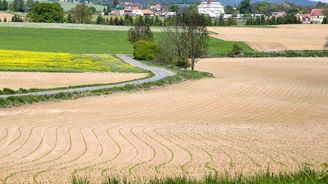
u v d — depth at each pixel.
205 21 88.56
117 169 18.70
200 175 17.00
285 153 23.00
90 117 36.06
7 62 74.94
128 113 39.12
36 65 73.62
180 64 87.31
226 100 50.22
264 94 57.66
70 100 45.75
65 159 20.98
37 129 29.77
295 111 44.09
